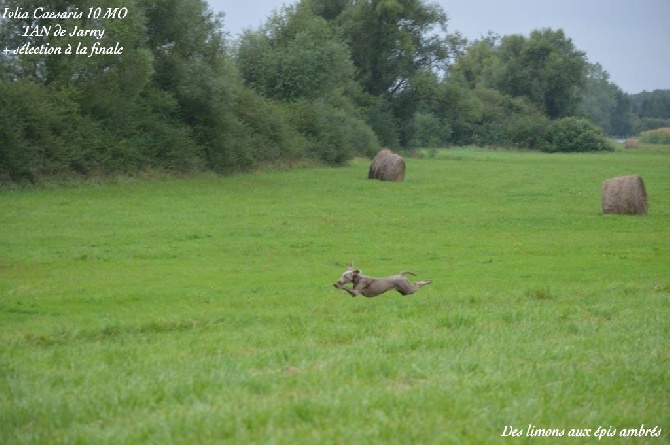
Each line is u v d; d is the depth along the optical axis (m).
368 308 62.22
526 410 33.91
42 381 37.81
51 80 170.25
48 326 55.66
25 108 155.62
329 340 48.88
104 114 175.00
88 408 32.62
